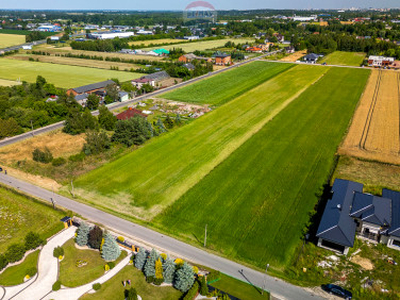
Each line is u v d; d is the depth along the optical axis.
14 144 86.38
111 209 58.50
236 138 87.50
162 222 55.00
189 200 60.72
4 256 45.62
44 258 47.22
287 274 44.59
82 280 43.41
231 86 141.38
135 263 45.59
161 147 83.06
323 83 143.25
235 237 51.34
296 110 108.75
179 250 48.66
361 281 43.38
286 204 59.44
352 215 52.34
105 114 97.31
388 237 49.03
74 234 52.53
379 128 94.50
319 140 86.38
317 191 63.50
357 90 131.88
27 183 67.75
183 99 123.56
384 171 71.19
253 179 67.56
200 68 166.88
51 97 125.56
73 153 81.12
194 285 40.81
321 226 50.19
